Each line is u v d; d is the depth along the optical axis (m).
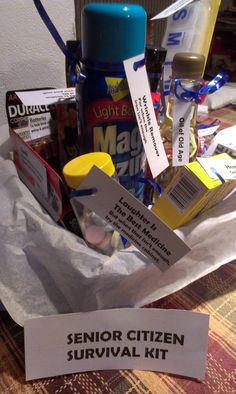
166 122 0.39
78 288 0.33
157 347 0.34
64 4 0.51
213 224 0.33
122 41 0.30
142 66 0.32
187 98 0.35
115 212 0.29
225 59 1.05
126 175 0.37
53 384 0.33
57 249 0.31
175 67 0.35
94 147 0.35
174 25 0.41
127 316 0.33
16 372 0.34
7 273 0.33
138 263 0.31
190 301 0.41
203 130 0.50
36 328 0.32
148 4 0.74
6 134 0.42
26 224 0.33
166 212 0.33
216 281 0.44
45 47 0.51
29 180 0.38
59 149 0.43
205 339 0.33
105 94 0.32
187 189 0.31
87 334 0.34
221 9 1.13
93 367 0.35
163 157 0.35
